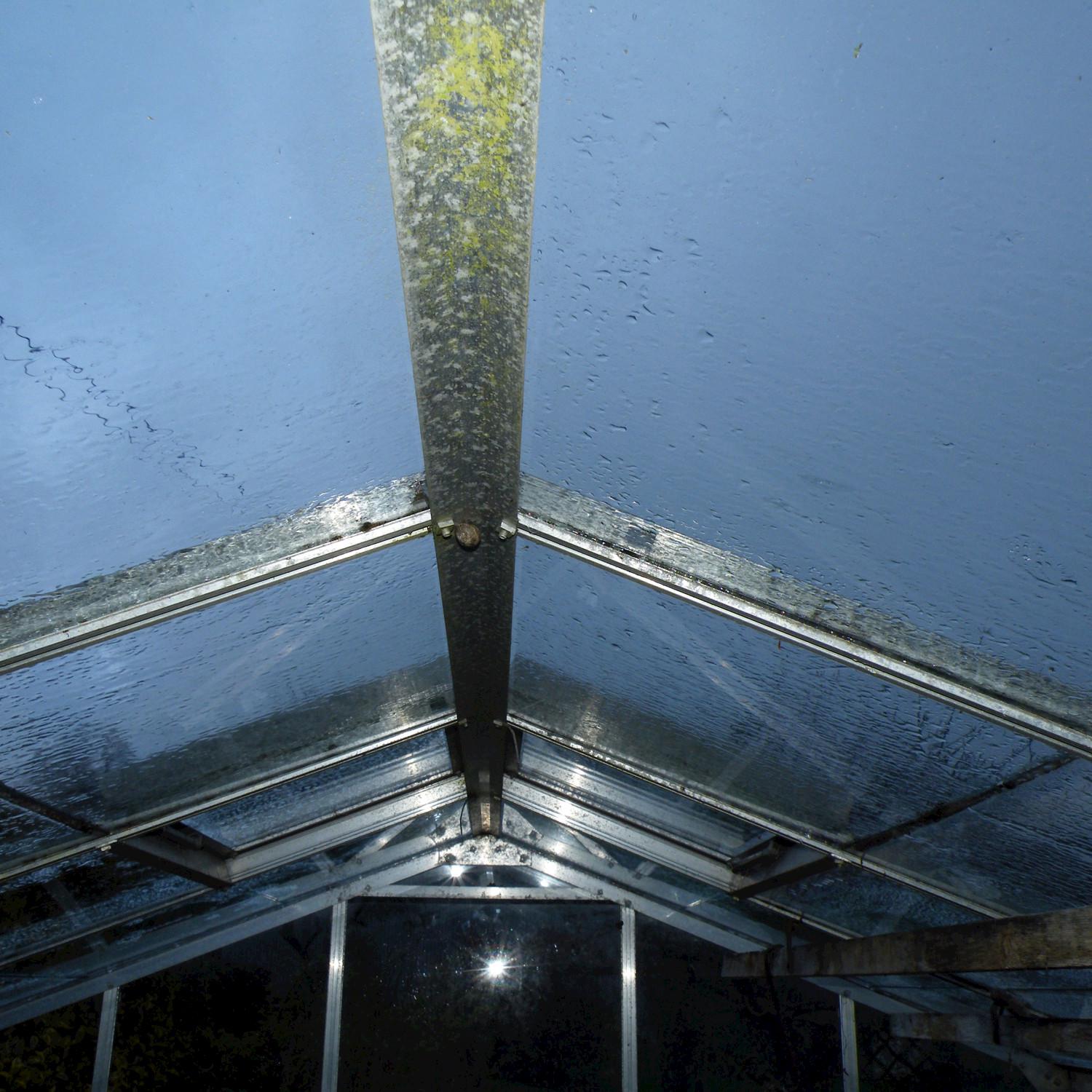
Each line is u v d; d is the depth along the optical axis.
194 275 1.49
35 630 2.31
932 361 1.52
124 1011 6.81
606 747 4.14
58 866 4.07
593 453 2.17
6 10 1.12
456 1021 7.04
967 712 2.42
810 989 7.11
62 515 1.93
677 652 2.92
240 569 2.40
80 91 1.21
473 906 7.30
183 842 4.58
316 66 1.27
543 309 1.78
